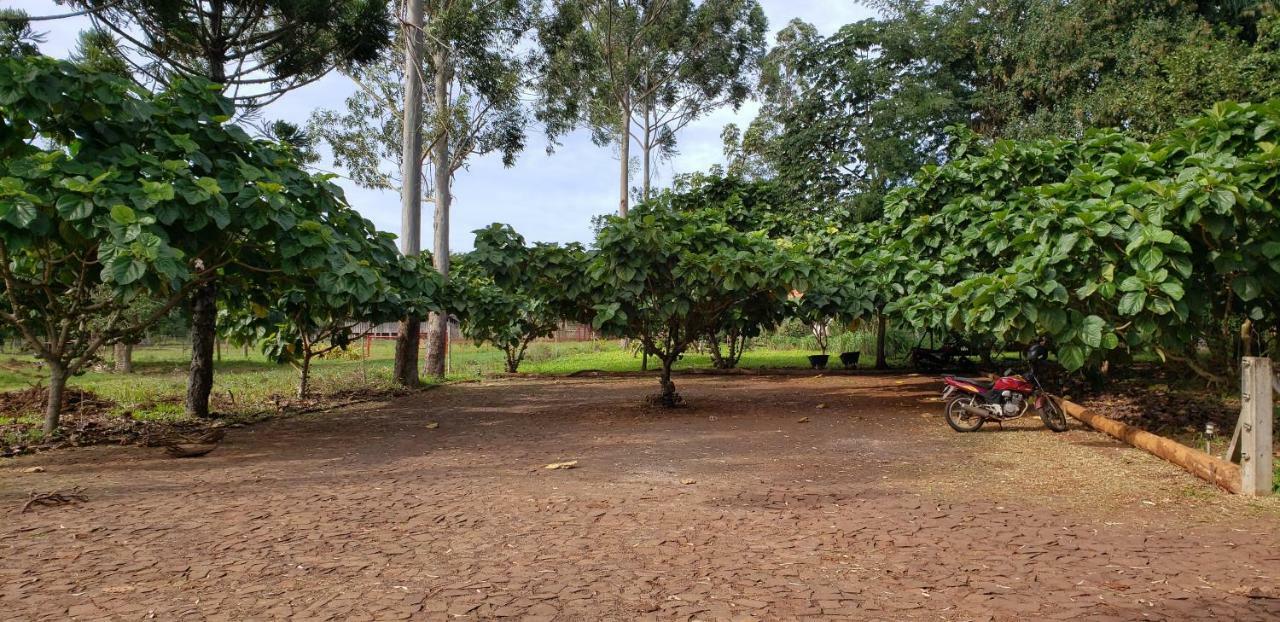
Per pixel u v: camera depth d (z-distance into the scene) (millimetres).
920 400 12062
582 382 17141
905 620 3240
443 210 18297
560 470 6645
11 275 7691
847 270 11992
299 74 11484
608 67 26578
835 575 3826
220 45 10562
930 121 21859
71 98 6926
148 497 5629
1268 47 15766
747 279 9234
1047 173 9812
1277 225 6125
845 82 22406
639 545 4352
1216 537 4461
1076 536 4512
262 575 3850
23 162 6609
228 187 7305
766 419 10055
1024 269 7004
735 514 5051
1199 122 7148
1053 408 8578
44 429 8367
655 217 10578
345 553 4219
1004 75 21750
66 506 5328
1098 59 19094
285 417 10789
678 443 8125
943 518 4938
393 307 11250
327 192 8547
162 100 7766
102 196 6445
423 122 17031
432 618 3273
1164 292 6090
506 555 4180
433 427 9656
